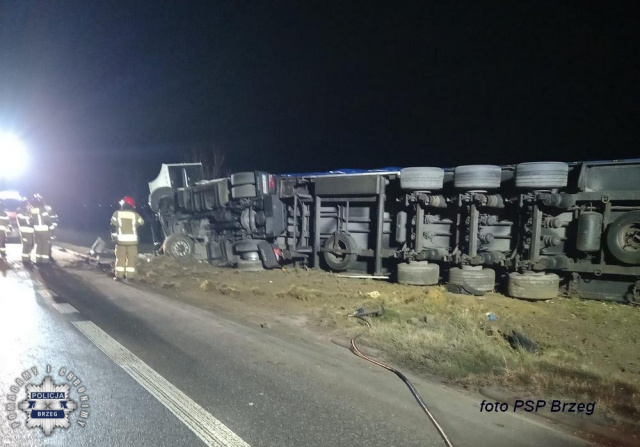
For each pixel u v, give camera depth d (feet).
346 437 14.40
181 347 22.43
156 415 15.44
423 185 36.81
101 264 49.01
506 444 14.25
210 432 14.48
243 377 18.92
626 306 30.45
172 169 62.49
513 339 23.54
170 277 42.45
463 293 34.06
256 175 47.47
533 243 32.71
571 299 32.22
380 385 18.48
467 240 35.99
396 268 40.27
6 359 19.81
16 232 78.07
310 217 46.98
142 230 76.89
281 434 14.48
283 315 29.30
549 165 31.83
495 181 34.22
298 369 19.98
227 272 46.16
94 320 26.61
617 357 22.08
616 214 31.22
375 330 24.97
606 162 31.19
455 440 14.38
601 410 16.39
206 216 55.06
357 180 41.39
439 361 20.79
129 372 19.01
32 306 29.30
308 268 45.96
